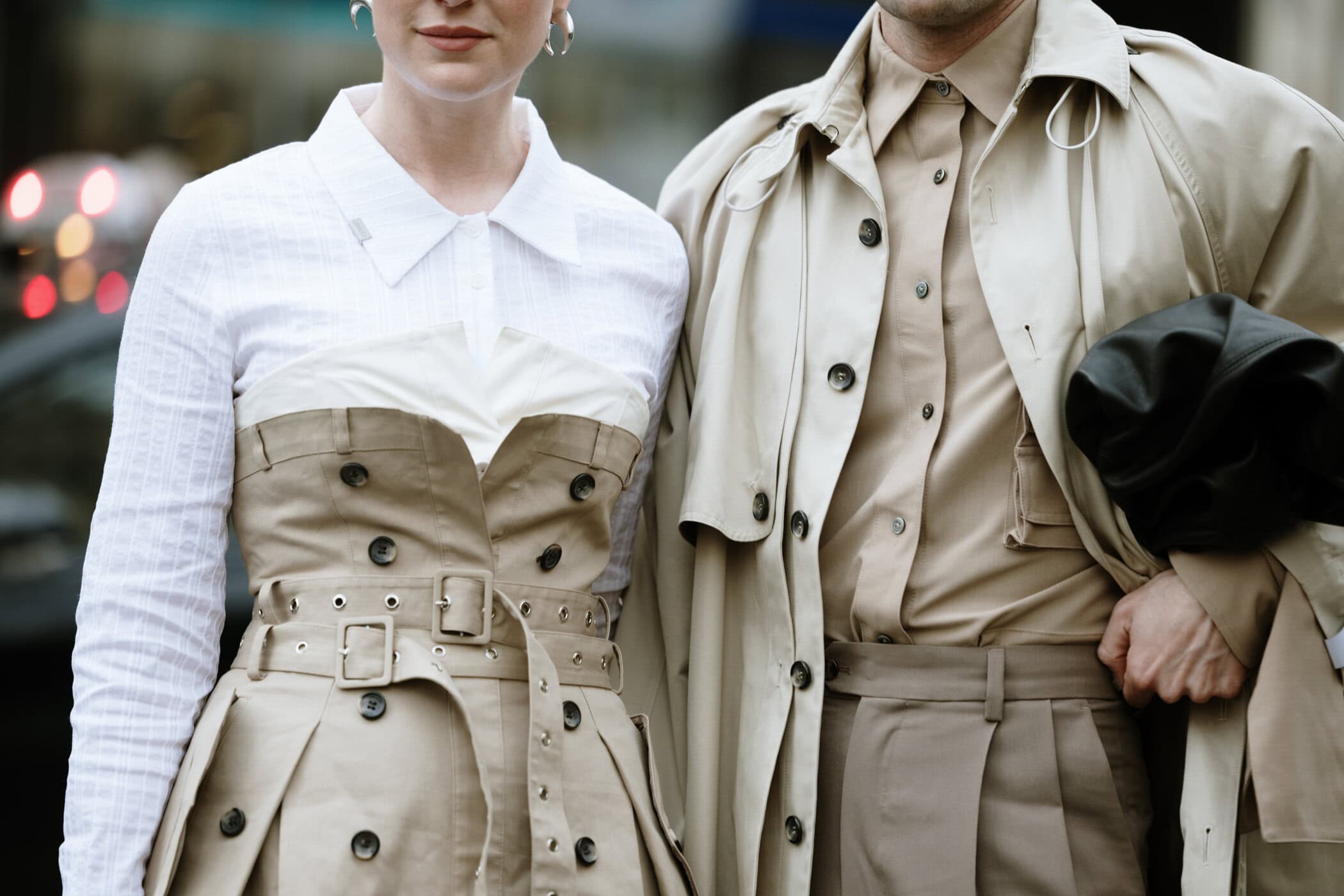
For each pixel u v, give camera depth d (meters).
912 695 2.51
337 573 2.18
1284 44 9.48
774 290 2.69
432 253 2.33
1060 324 2.47
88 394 4.41
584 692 2.27
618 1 10.41
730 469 2.63
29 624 4.18
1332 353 2.24
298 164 2.34
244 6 10.70
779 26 10.72
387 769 2.08
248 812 2.07
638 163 10.57
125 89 10.93
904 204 2.65
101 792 2.10
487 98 2.36
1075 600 2.51
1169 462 2.34
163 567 2.17
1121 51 2.58
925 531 2.54
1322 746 2.37
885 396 2.60
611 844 2.19
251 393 2.21
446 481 2.19
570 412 2.29
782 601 2.59
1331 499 2.35
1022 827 2.45
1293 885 2.54
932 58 2.63
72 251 5.29
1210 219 2.48
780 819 2.58
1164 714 2.61
